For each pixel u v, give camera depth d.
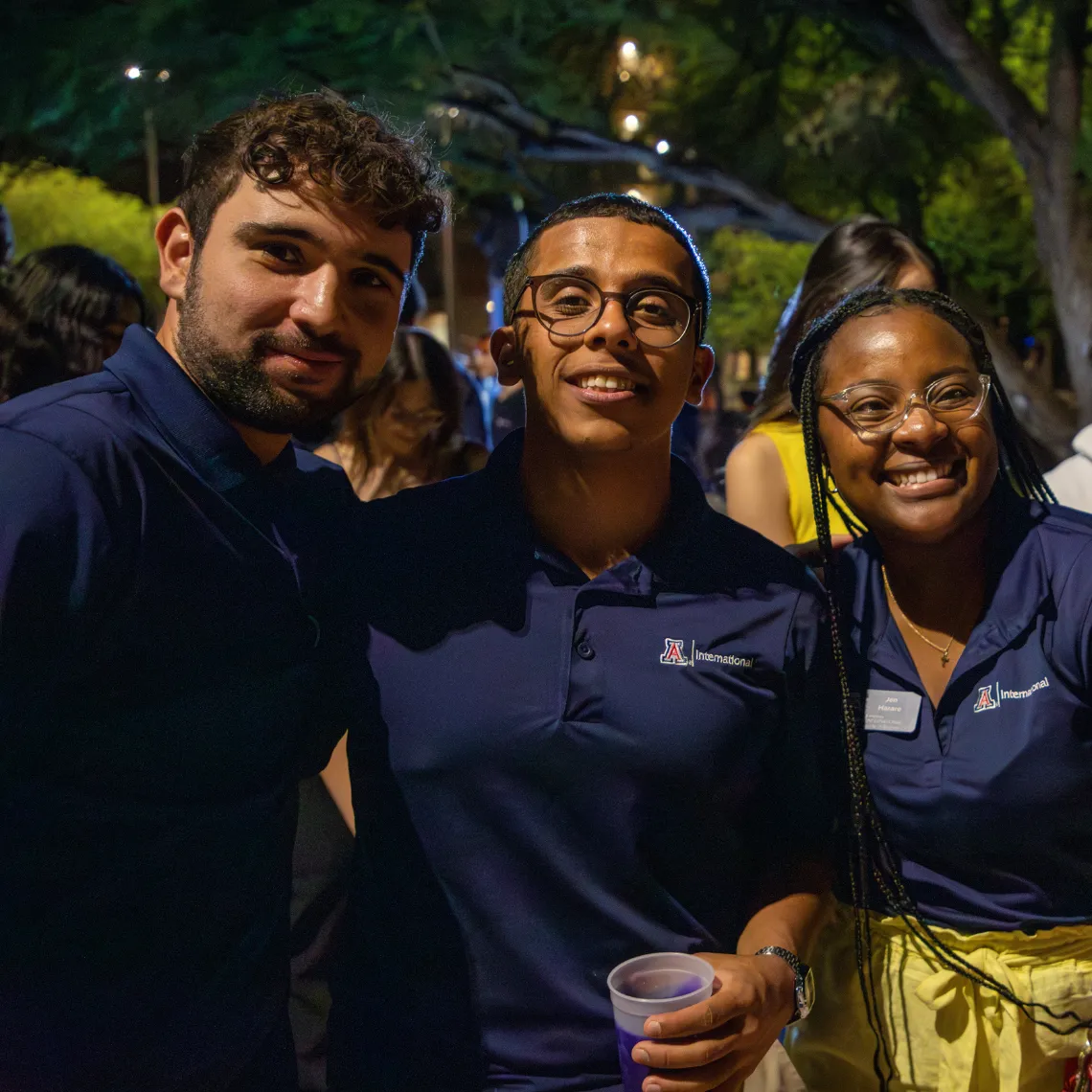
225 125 1.54
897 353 1.76
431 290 23.67
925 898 1.78
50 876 1.43
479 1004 1.58
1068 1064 1.75
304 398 1.53
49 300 2.64
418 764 1.58
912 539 1.77
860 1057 1.84
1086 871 1.72
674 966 1.46
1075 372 8.15
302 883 2.43
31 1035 1.43
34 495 1.34
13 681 1.33
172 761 1.48
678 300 1.61
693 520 1.68
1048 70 8.05
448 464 3.19
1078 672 1.68
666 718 1.56
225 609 1.51
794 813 1.74
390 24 8.11
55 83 7.86
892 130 9.86
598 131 10.27
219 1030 1.57
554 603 1.61
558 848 1.57
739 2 9.20
